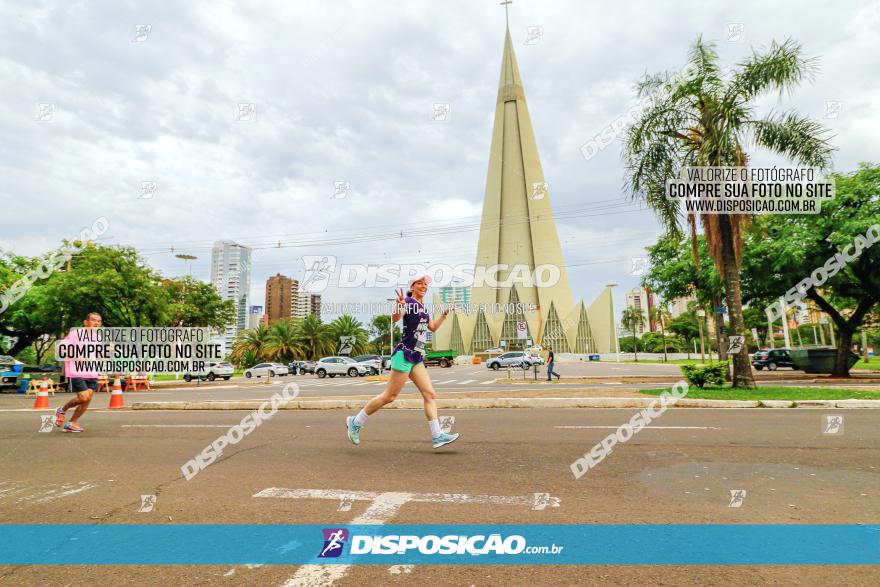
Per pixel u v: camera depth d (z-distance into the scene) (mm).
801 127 12484
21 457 5633
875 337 52375
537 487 4035
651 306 83938
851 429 6859
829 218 16953
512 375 31859
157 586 2473
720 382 12953
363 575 2564
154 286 27828
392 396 5562
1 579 2574
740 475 4371
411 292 5562
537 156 101625
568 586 2412
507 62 104500
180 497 3926
